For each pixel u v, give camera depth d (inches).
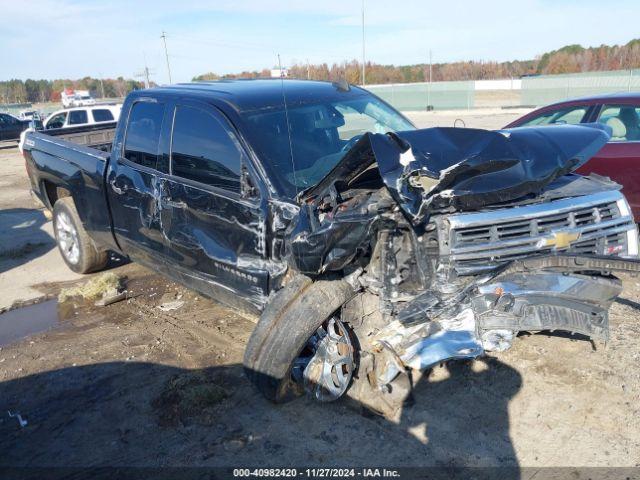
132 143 202.4
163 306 220.8
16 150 886.4
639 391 144.5
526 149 142.4
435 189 126.8
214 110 169.5
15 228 361.7
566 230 137.1
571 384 149.6
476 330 131.0
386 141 134.1
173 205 179.0
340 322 143.1
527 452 127.0
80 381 170.4
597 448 126.9
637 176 231.3
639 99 241.6
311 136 170.7
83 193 228.4
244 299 161.2
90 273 265.7
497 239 132.5
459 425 137.2
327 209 142.2
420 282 137.1
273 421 144.0
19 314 225.6
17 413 156.7
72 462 134.7
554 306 132.3
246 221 154.1
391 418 141.3
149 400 157.9
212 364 173.5
